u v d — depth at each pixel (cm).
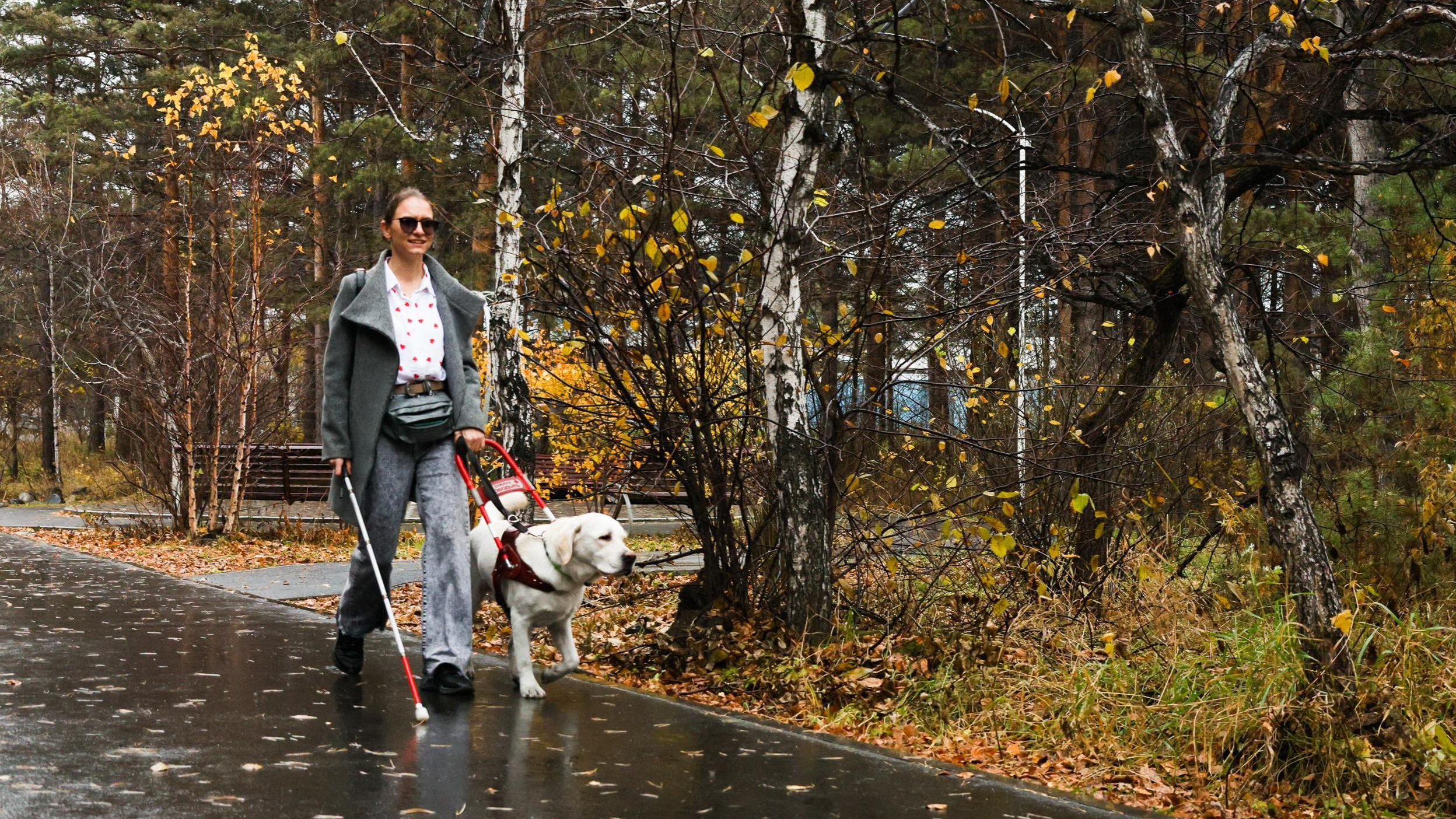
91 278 2203
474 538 786
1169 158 692
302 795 485
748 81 985
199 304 1933
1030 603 895
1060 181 1213
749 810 496
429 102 2592
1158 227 930
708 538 879
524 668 711
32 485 3691
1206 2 983
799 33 777
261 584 1264
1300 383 1034
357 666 754
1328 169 772
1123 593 917
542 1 1361
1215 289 674
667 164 775
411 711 652
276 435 2028
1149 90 700
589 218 849
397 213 712
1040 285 892
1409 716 609
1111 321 1223
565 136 902
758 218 852
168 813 454
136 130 3478
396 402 714
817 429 849
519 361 1296
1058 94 1077
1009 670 773
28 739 557
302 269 2694
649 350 863
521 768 545
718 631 850
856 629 884
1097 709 694
